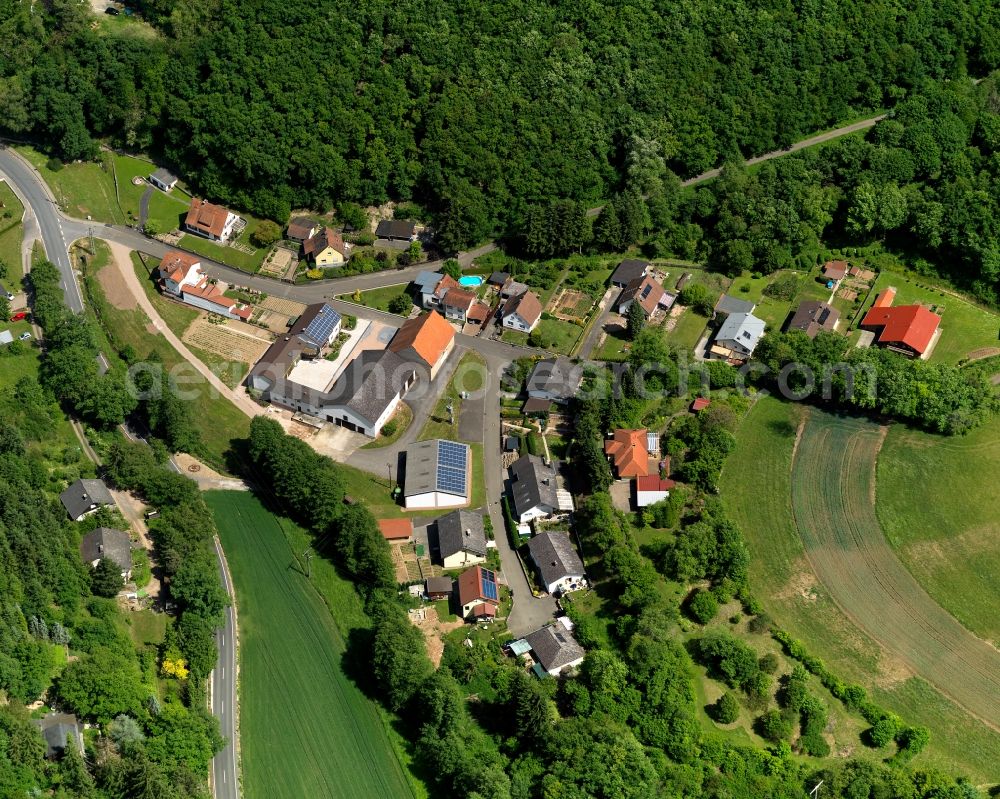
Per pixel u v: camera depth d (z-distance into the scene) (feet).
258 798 485.97
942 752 506.48
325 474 588.09
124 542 567.59
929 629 555.69
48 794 447.83
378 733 512.63
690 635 546.67
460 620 556.92
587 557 586.04
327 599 567.59
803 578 579.07
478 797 457.27
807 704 513.04
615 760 476.95
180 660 518.78
